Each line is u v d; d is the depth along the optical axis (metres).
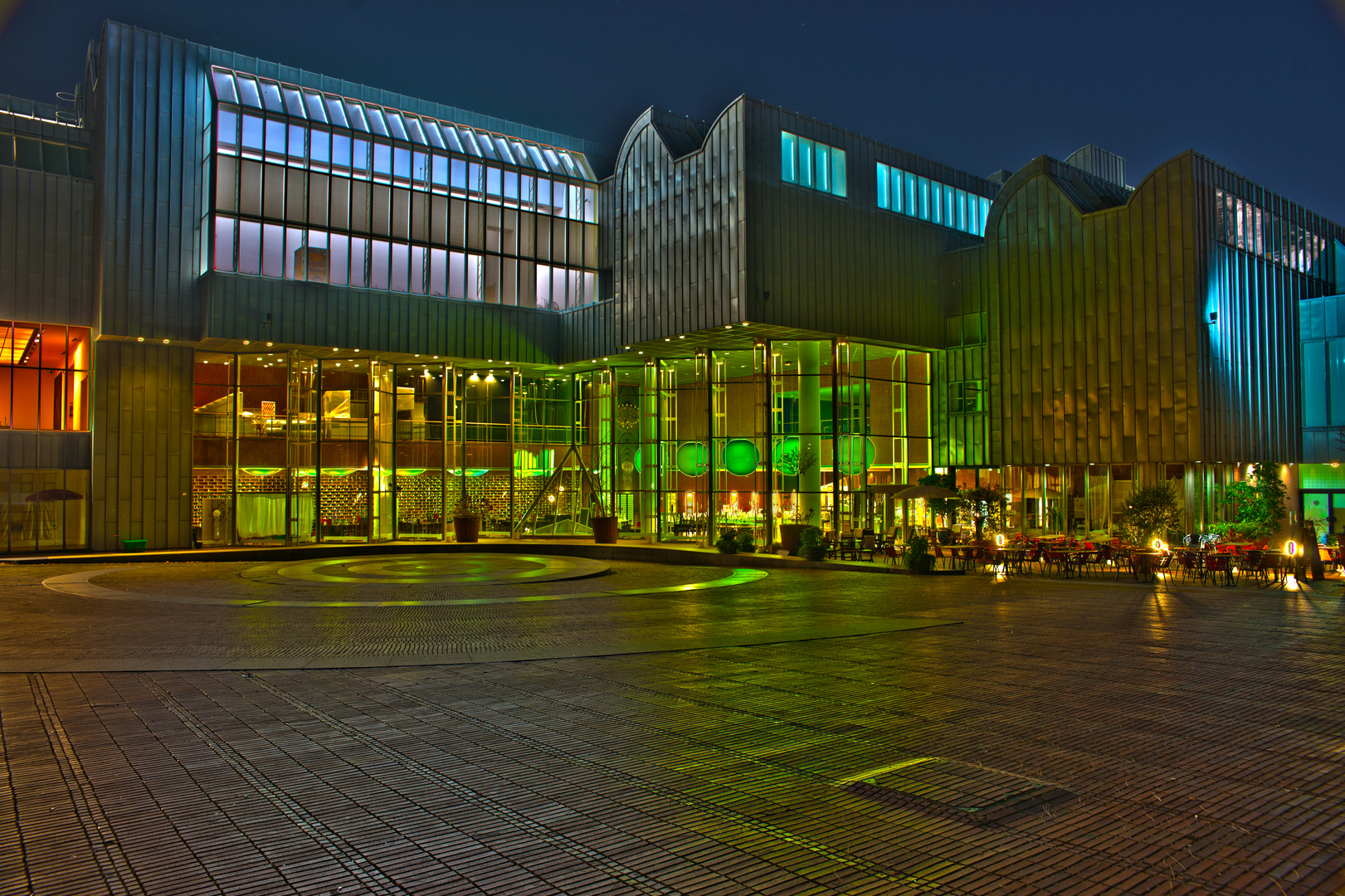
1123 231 32.12
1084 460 32.91
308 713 9.02
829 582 23.89
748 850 5.41
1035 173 34.91
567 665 11.63
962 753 7.45
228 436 36.53
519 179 40.41
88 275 33.97
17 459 32.56
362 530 38.84
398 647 13.27
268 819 5.95
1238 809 6.10
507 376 43.00
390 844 5.52
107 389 33.72
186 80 34.56
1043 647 12.83
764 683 10.40
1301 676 10.60
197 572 27.34
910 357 38.12
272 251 34.34
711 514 36.88
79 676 10.92
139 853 5.36
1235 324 31.77
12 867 5.15
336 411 38.69
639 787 6.61
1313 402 35.00
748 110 31.45
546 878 5.02
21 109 36.38
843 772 6.95
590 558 35.81
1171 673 10.85
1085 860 5.24
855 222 34.72
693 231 33.31
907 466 37.72
